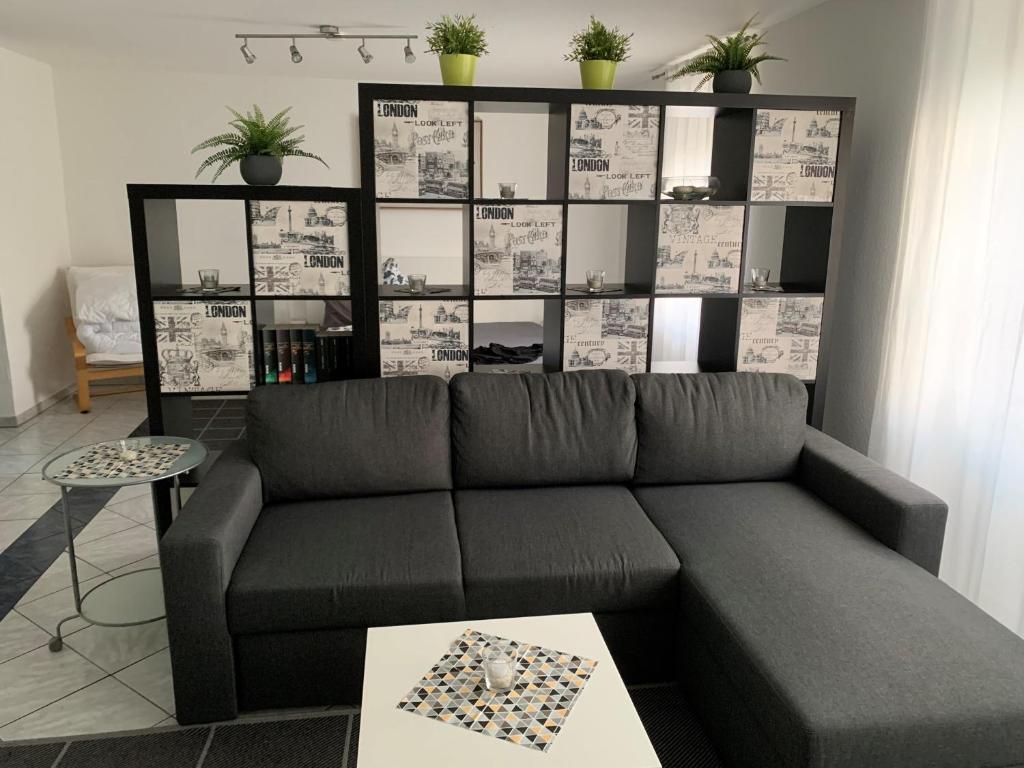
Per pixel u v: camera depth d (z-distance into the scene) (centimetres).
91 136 571
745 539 242
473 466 280
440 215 631
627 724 159
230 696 220
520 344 566
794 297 318
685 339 516
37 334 530
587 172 295
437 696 166
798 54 379
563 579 225
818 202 309
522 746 152
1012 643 189
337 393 277
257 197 281
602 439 284
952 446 272
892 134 313
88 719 223
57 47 477
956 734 165
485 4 355
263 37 436
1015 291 242
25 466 429
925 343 285
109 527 350
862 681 174
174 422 305
